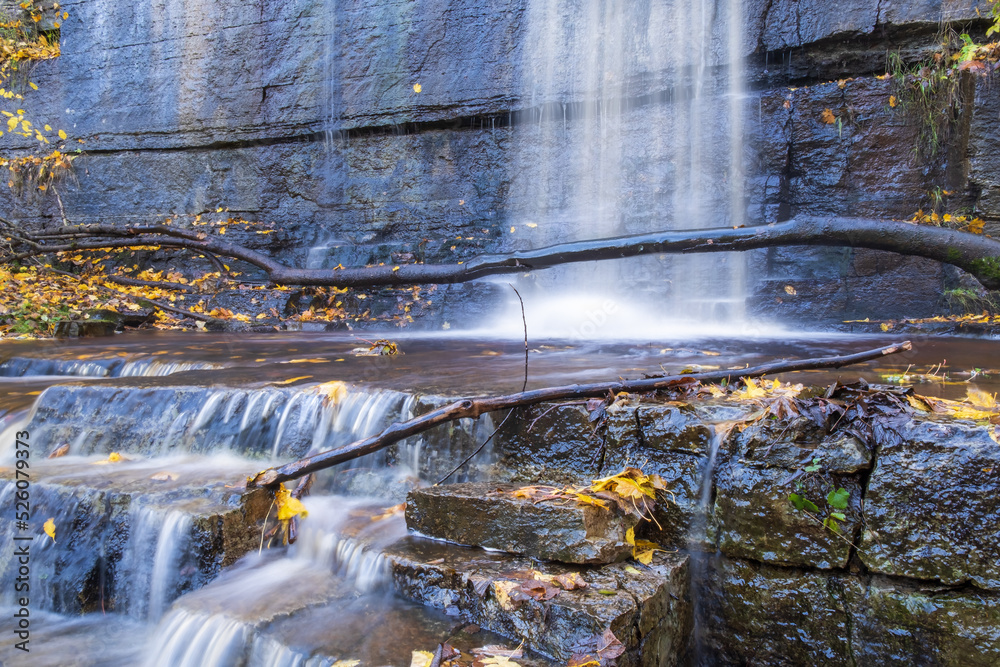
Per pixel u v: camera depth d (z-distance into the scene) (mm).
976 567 2119
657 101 8453
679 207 8328
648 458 2773
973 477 2131
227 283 9625
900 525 2229
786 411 2480
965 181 7234
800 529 2395
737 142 8039
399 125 9641
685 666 2537
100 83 10969
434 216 9484
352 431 3473
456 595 2461
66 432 3930
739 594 2520
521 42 9008
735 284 7926
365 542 2799
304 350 5930
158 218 10750
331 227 9977
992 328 6492
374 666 2154
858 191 7723
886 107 7551
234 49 10234
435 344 6410
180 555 2842
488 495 2719
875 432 2311
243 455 3664
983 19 7188
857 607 2303
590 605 2180
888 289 7504
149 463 3611
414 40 9438
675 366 4320
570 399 3035
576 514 2473
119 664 2629
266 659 2318
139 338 7285
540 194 9031
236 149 10391
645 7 8430
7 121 11453
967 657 2111
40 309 7887
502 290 8773
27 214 11352
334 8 9750
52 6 11312
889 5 7418
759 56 8023
